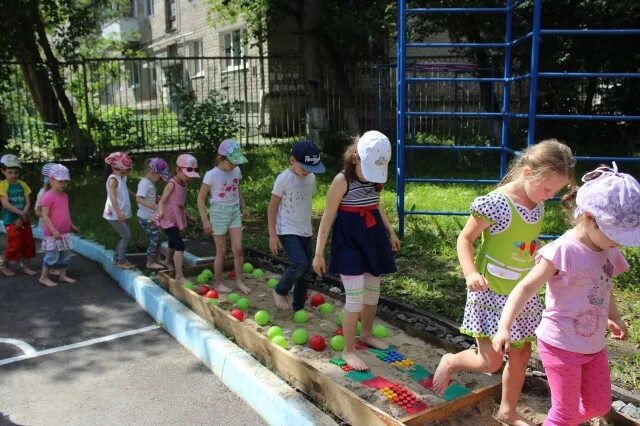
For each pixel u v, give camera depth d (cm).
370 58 1808
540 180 318
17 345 511
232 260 684
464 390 384
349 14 1602
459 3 1279
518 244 334
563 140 1527
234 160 577
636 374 403
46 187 688
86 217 966
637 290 565
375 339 458
